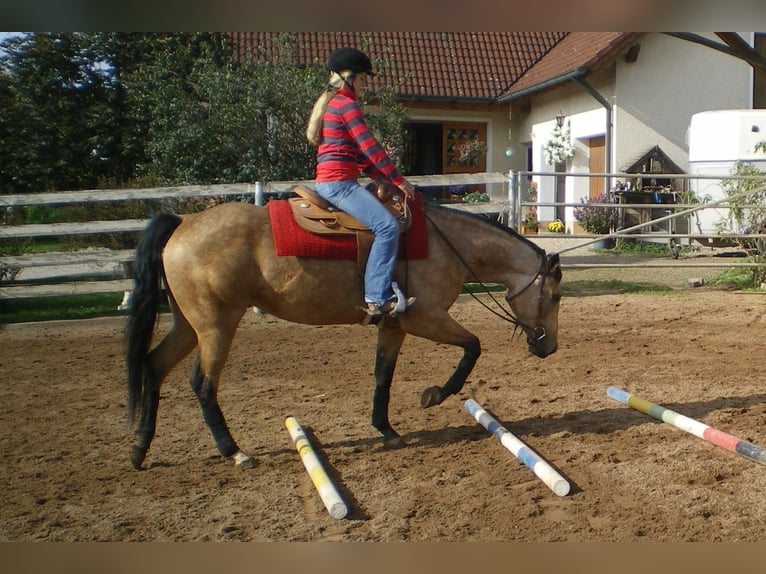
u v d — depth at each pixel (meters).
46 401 6.45
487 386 6.63
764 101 17.47
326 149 4.79
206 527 3.95
